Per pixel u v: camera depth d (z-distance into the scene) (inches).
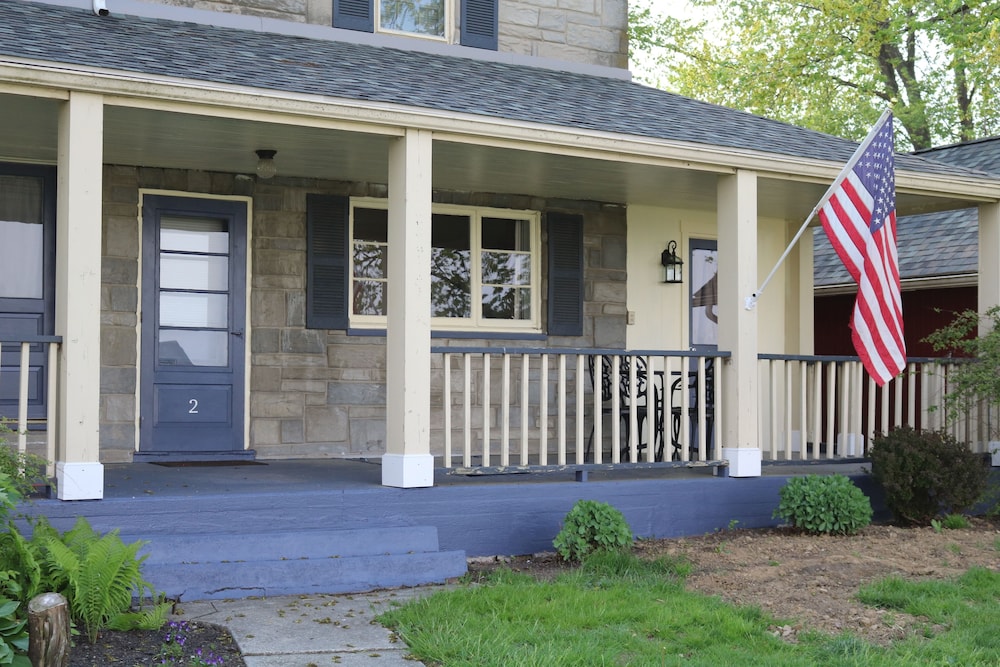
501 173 353.7
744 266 331.3
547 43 405.4
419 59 354.0
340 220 365.7
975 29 773.3
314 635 206.7
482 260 392.5
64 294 244.1
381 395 371.9
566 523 277.9
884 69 895.1
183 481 284.8
